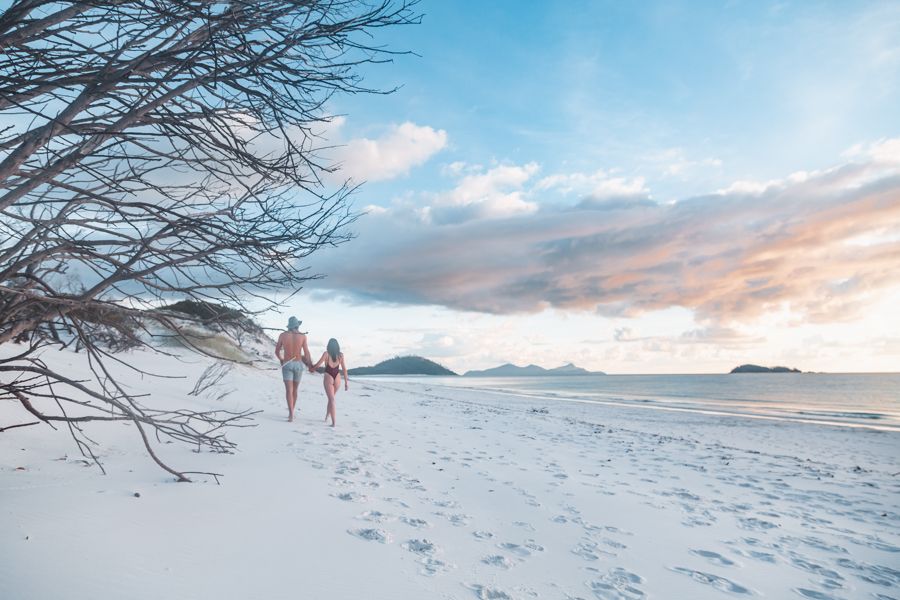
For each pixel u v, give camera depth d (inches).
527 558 128.9
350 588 98.6
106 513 118.4
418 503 168.9
